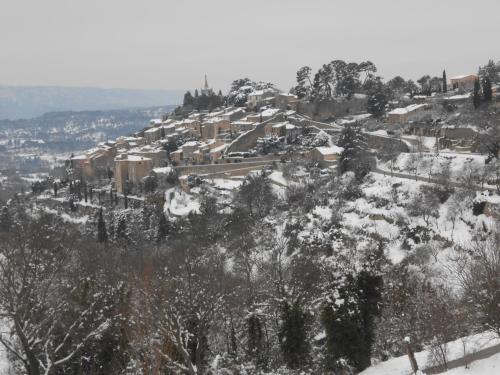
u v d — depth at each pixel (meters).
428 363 39.78
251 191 142.25
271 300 61.00
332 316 45.03
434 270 81.62
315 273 76.00
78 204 193.38
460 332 47.31
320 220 120.00
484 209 97.75
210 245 115.75
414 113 185.50
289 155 178.00
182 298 50.78
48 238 59.38
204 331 52.19
